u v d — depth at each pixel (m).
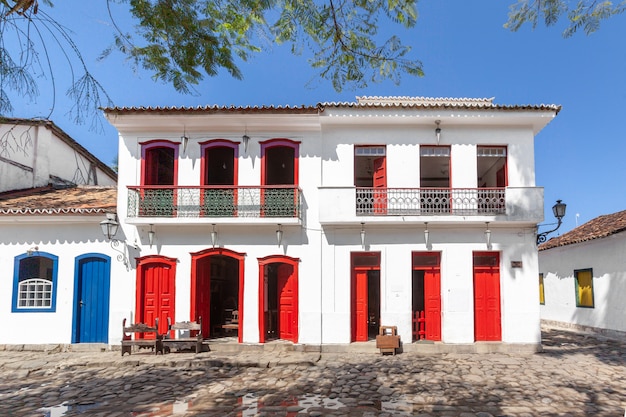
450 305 11.22
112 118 11.31
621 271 13.04
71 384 8.17
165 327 11.31
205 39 4.87
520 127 11.77
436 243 11.45
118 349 11.13
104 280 11.49
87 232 11.59
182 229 11.57
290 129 11.80
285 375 8.73
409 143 11.73
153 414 6.43
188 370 9.23
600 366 9.38
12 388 7.94
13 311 11.31
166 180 12.51
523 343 11.01
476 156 11.70
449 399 7.05
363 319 11.51
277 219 11.11
